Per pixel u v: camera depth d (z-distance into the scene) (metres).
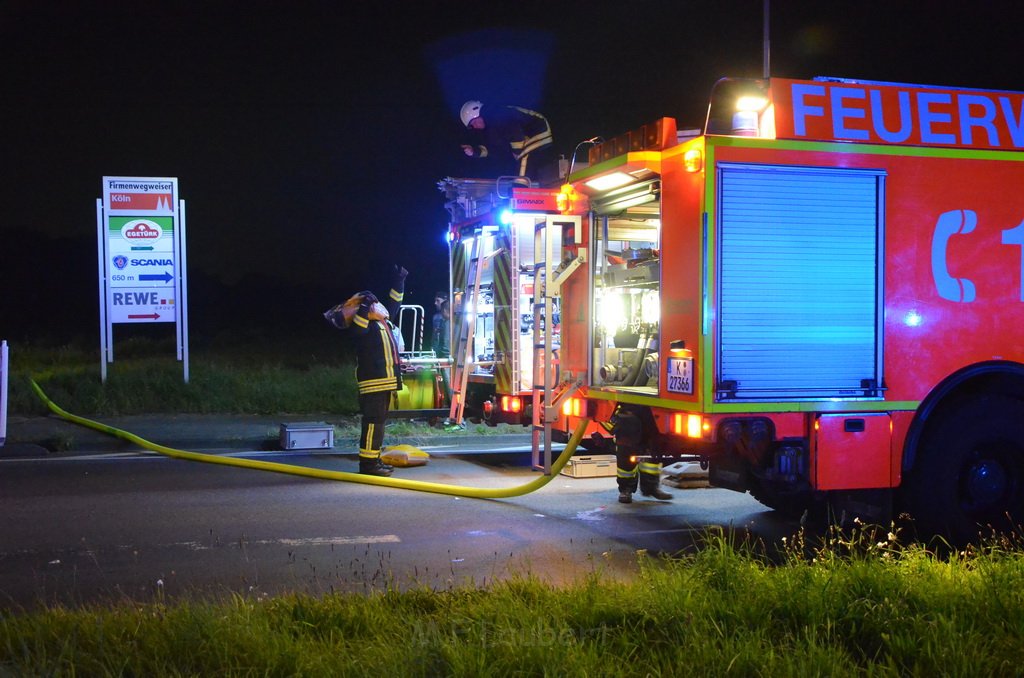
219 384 15.20
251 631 4.05
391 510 7.87
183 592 5.42
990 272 6.53
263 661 3.80
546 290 7.91
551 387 8.12
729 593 4.58
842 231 6.24
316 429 11.34
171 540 6.75
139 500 8.18
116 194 15.07
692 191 6.15
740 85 6.37
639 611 4.42
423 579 5.71
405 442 11.79
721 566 4.87
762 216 6.11
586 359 7.96
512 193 10.34
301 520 7.46
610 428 7.92
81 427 12.45
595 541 6.83
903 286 6.35
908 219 6.37
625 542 6.81
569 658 3.77
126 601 4.91
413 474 9.73
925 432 6.46
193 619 4.16
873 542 6.39
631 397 6.98
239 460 10.05
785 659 3.79
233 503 8.10
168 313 15.27
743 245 6.08
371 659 3.78
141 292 15.14
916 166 6.39
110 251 15.00
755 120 6.38
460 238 12.19
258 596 5.21
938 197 6.42
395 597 4.75
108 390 14.52
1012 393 6.80
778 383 6.12
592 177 7.26
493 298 11.61
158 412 14.16
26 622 4.22
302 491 8.70
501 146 12.80
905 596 4.51
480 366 11.71
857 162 6.27
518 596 4.70
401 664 3.70
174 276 15.24
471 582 5.23
